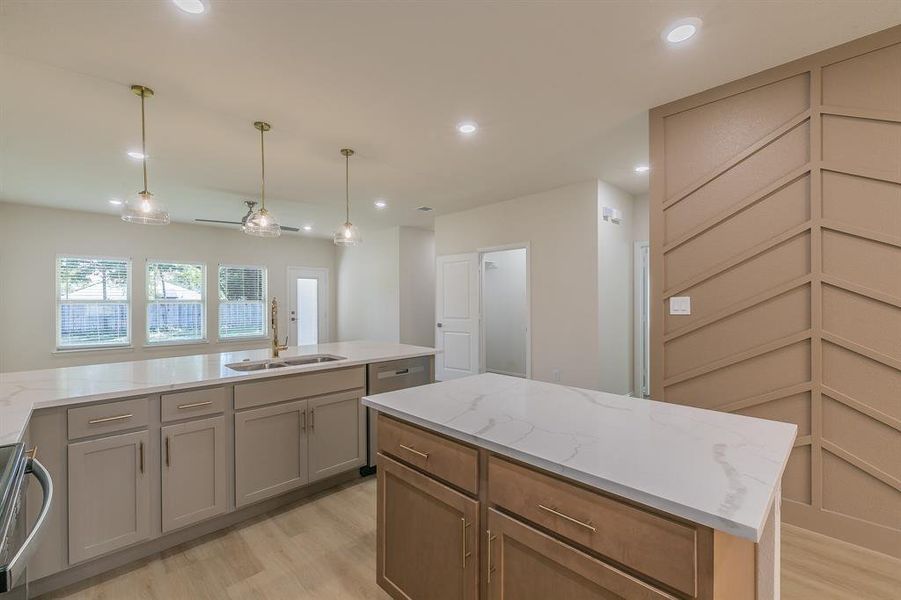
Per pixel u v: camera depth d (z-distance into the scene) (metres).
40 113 2.69
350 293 7.98
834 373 2.09
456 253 5.76
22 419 1.52
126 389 1.98
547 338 4.67
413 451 1.49
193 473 2.18
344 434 2.86
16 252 5.10
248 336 7.16
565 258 4.51
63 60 2.10
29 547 0.78
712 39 2.00
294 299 7.79
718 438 1.21
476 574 1.26
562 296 4.53
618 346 4.64
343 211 5.75
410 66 2.20
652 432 1.26
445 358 5.87
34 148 3.30
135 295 5.99
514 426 1.33
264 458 2.46
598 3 1.74
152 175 4.04
